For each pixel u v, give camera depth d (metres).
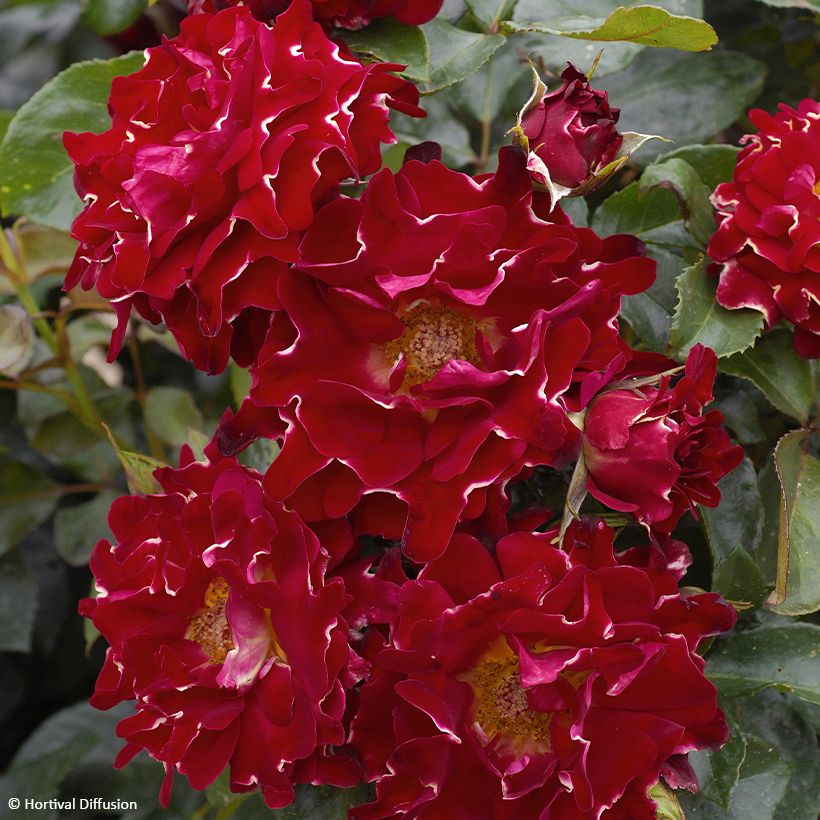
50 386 0.82
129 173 0.65
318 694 0.65
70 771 0.82
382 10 0.69
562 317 0.65
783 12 0.81
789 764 0.70
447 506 0.65
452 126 0.77
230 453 0.66
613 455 0.65
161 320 0.67
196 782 0.66
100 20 0.77
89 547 0.82
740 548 0.69
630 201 0.74
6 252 0.78
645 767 0.65
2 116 0.75
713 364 0.67
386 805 0.66
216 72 0.66
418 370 0.66
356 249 0.65
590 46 0.74
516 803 0.66
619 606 0.65
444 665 0.65
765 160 0.70
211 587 0.67
